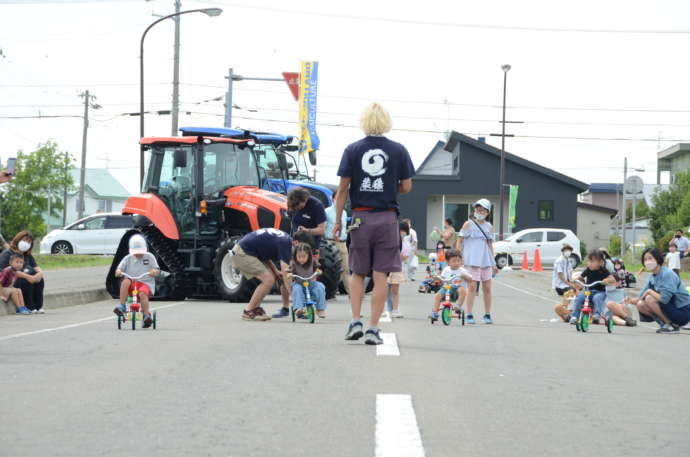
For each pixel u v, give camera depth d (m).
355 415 8.10
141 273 16.59
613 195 153.38
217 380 10.05
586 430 7.72
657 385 10.53
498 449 6.91
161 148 28.22
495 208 87.56
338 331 16.17
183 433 7.33
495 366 11.77
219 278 25.84
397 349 13.09
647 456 6.80
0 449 6.73
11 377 10.24
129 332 15.89
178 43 56.09
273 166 30.02
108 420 7.83
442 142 115.31
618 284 20.95
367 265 13.55
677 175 91.81
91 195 150.00
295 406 8.52
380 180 13.16
